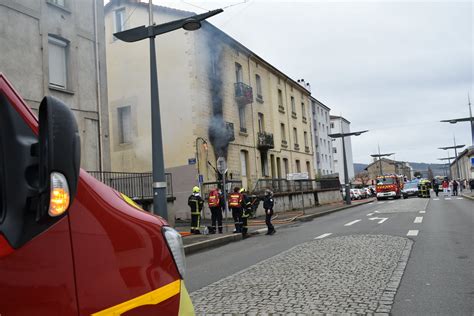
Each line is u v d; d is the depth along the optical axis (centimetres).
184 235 1552
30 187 165
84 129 1662
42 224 166
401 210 2433
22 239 162
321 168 5844
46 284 165
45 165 156
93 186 204
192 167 2369
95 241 188
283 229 1775
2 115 173
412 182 4975
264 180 2912
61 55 1619
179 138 2400
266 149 3312
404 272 734
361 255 916
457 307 530
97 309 179
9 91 180
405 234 1258
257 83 3359
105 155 1742
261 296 611
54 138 157
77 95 1644
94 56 1745
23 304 158
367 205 3672
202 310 553
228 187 2534
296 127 4131
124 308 191
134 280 200
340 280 688
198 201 1597
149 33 1275
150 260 213
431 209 2370
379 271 745
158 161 1255
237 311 540
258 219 2417
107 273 188
